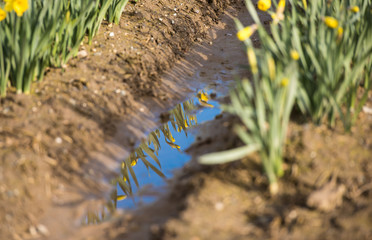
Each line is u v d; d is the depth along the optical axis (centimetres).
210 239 231
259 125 257
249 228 238
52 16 362
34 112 329
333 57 286
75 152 312
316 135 288
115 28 458
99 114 349
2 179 273
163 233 238
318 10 361
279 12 320
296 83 283
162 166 316
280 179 266
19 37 335
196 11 540
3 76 331
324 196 245
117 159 322
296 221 237
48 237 252
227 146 310
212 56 476
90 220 266
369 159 270
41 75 361
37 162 291
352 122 294
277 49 328
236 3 604
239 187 265
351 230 227
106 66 401
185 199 263
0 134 304
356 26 338
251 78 414
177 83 423
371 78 335
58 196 280
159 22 488
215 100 399
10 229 251
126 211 273
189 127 360
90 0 383
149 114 373
